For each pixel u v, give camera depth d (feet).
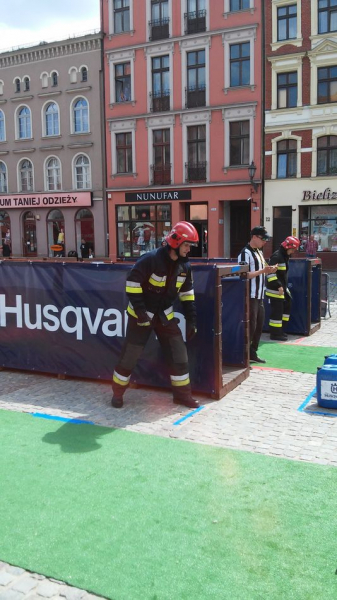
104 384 20.99
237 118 88.43
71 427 16.17
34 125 104.99
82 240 104.42
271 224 88.43
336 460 13.56
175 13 90.99
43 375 22.54
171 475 12.80
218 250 92.12
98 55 97.50
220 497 11.70
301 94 84.53
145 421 16.62
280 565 9.32
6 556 9.75
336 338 30.99
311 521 10.71
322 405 17.81
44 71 102.63
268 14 84.99
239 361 21.98
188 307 17.33
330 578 8.95
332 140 83.92
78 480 12.60
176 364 17.71
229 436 15.29
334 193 83.66
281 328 30.48
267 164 87.66
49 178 105.60
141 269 16.15
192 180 93.09
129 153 98.12
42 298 21.61
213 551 9.76
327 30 82.33
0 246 111.96
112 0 95.66
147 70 94.12
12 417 17.20
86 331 20.79
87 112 100.48
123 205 99.14
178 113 92.07
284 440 14.96
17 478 12.75
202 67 90.63
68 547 9.98
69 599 8.62
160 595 8.63
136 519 10.88
